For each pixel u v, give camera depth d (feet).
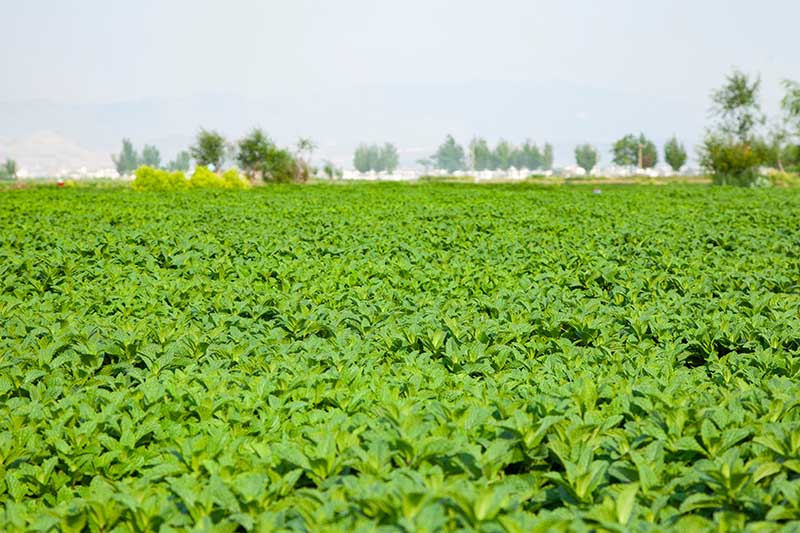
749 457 13.43
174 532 10.78
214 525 11.10
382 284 33.06
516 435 13.87
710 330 23.56
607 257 41.73
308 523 10.94
